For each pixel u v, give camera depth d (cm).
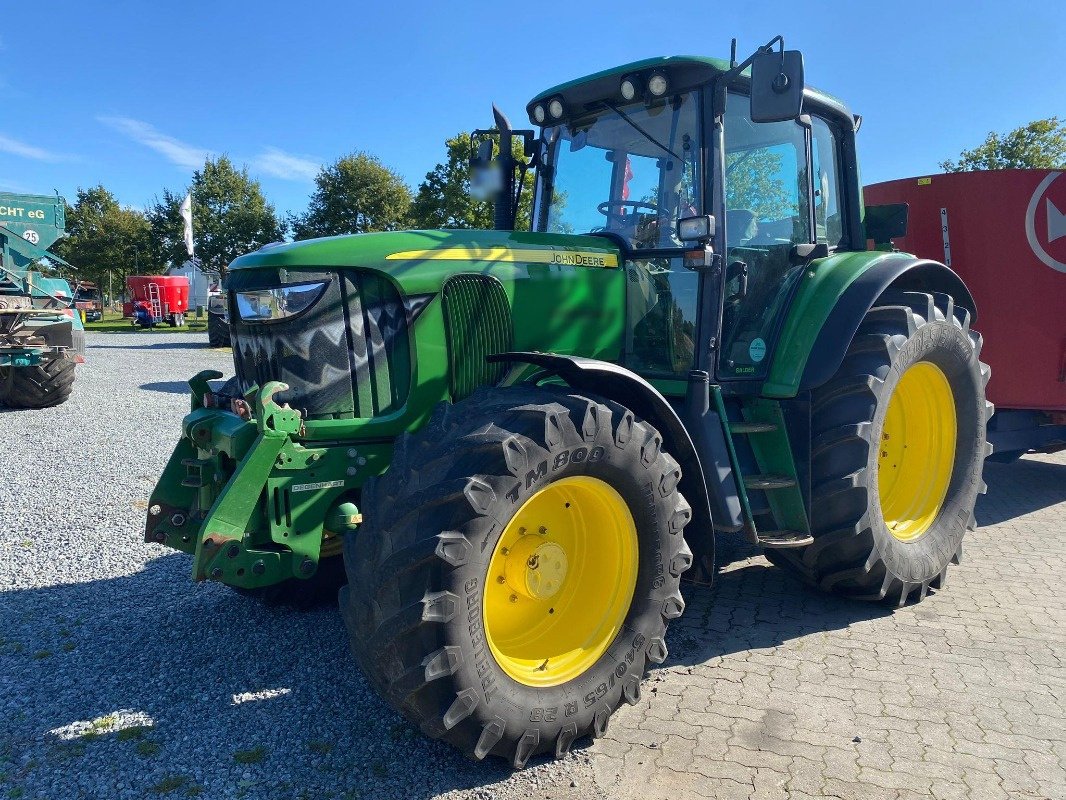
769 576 431
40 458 711
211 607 382
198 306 4006
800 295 379
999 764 253
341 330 296
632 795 237
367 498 258
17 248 1090
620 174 374
